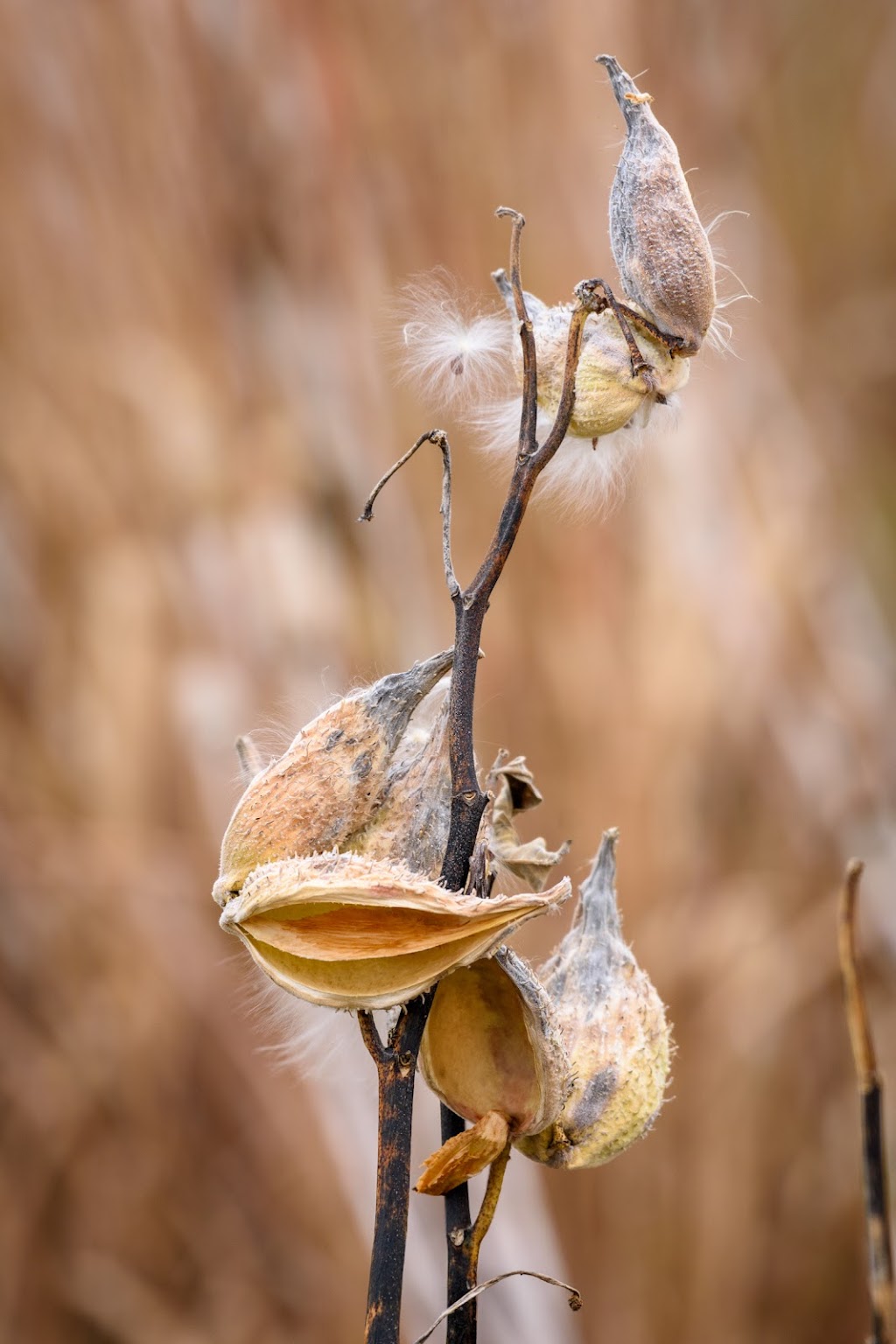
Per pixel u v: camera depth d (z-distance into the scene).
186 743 2.68
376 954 1.39
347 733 1.42
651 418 1.47
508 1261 2.31
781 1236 2.60
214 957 2.69
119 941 2.68
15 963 2.70
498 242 2.86
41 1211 2.65
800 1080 2.69
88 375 2.82
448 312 1.50
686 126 3.15
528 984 1.41
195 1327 2.59
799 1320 2.59
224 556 2.72
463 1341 1.42
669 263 1.44
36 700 2.75
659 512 2.74
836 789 2.78
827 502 3.11
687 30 3.17
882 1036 2.72
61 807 2.71
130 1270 2.64
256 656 2.68
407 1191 1.39
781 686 2.78
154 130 2.85
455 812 1.40
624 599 2.69
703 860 2.66
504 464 1.50
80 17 2.82
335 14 2.86
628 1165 2.55
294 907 1.40
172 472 2.78
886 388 3.99
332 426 2.76
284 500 2.74
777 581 2.83
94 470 2.80
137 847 2.68
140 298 2.84
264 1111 2.61
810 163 4.00
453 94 2.87
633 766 2.63
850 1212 2.63
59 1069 2.67
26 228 2.84
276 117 2.84
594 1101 1.45
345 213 2.83
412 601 2.73
